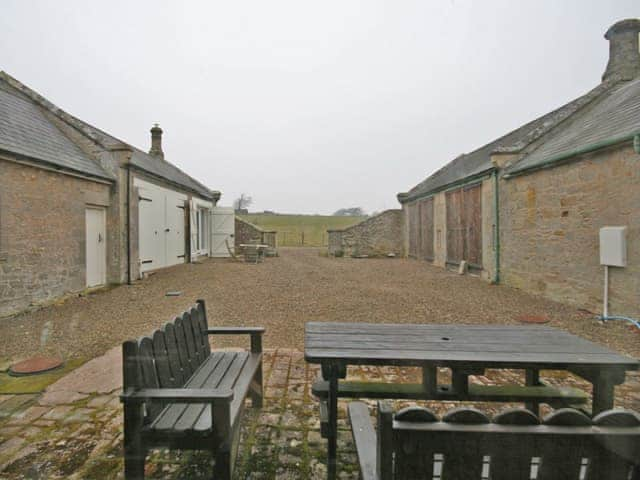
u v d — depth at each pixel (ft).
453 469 3.67
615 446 3.49
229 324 17.39
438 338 7.98
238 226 65.00
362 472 4.72
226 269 41.04
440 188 44.21
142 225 33.76
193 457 7.18
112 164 29.63
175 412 6.38
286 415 8.82
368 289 27.73
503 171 29.89
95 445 7.51
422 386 7.79
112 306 21.80
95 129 33.42
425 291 27.04
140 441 5.80
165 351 6.83
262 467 6.86
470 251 36.63
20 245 20.31
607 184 19.21
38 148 22.62
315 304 22.03
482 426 3.60
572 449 3.51
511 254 28.81
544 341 7.82
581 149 20.36
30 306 20.85
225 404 5.76
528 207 26.37
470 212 36.37
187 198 47.52
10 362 12.51
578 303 21.34
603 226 19.49
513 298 24.41
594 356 6.88
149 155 52.60
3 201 19.25
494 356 6.79
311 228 120.98
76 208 25.22
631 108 21.22
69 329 16.85
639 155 17.34
